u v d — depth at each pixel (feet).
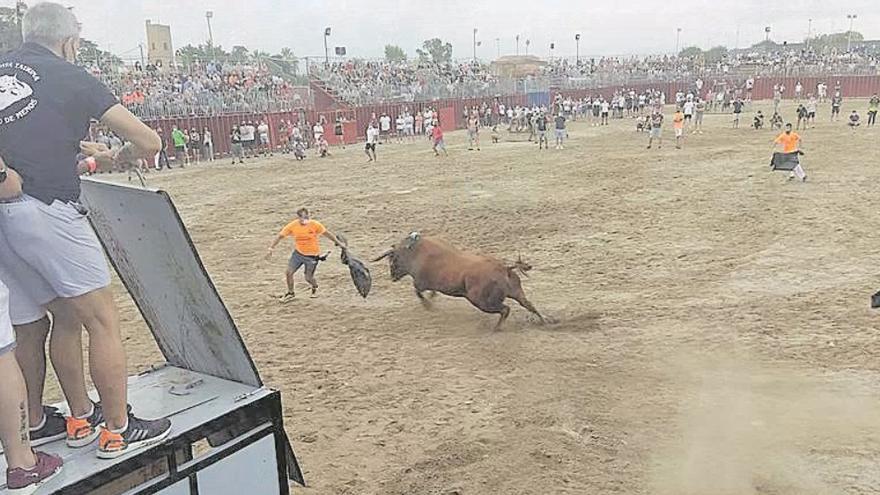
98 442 10.46
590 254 50.52
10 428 9.12
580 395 27.48
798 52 435.53
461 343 34.24
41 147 9.73
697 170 87.66
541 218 63.05
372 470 22.21
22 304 10.59
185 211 72.64
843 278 42.11
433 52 496.23
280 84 155.53
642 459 22.38
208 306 11.80
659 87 250.57
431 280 37.32
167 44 225.97
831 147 106.73
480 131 170.19
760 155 100.12
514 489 20.74
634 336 34.12
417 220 64.64
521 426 24.97
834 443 23.07
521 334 35.12
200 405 11.50
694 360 30.81
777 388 27.58
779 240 51.93
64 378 11.18
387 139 155.94
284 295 43.83
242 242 59.06
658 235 55.21
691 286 42.01
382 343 34.73
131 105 118.01
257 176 98.48
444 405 27.04
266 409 11.80
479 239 56.65
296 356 33.24
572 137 143.33
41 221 9.78
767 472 21.36
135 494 9.92
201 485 10.77
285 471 12.17
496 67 299.58
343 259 40.16
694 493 20.29
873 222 56.13
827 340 32.45
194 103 125.70
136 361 32.71
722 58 337.72
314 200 76.84
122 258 12.87
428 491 20.84
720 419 25.09
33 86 9.86
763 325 34.81
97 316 10.39
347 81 173.88
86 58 141.69
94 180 11.48
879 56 295.89
